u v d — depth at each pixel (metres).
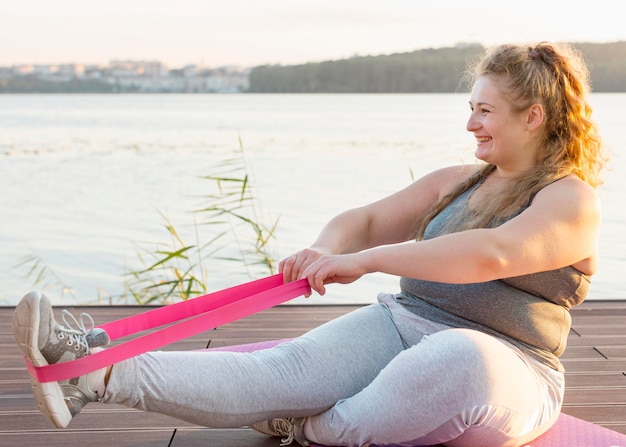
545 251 1.75
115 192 10.94
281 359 1.88
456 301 1.91
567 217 1.77
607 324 3.23
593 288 5.16
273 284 1.97
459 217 1.97
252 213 8.71
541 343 1.87
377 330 1.99
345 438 1.85
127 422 2.22
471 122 1.93
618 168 10.41
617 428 2.17
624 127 16.34
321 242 2.07
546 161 1.88
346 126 24.33
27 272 6.42
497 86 1.86
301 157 14.91
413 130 21.94
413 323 1.98
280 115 33.72
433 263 1.75
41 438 2.10
